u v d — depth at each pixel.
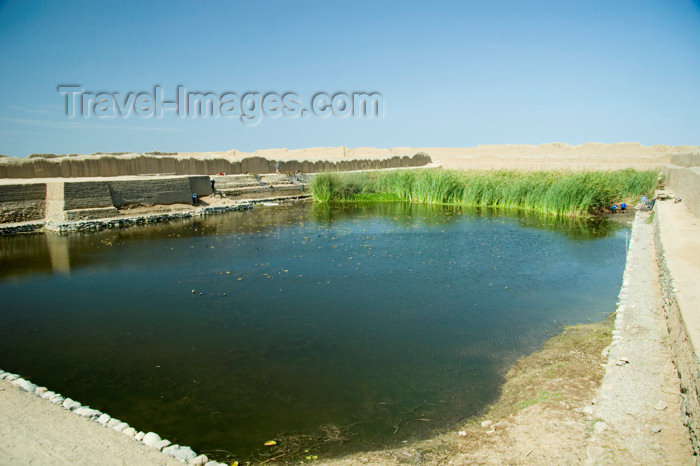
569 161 42.81
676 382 4.73
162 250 13.71
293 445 4.64
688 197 13.89
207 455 4.49
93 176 24.83
